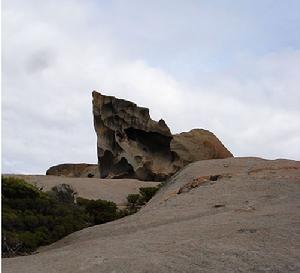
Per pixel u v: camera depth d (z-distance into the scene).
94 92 52.50
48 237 15.40
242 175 19.80
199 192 17.45
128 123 49.50
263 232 10.06
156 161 48.41
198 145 48.78
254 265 7.98
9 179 20.45
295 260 8.24
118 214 21.81
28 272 8.62
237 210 13.34
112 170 50.53
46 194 22.91
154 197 22.48
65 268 8.56
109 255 9.05
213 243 9.33
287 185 16.91
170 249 9.07
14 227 15.47
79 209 20.41
